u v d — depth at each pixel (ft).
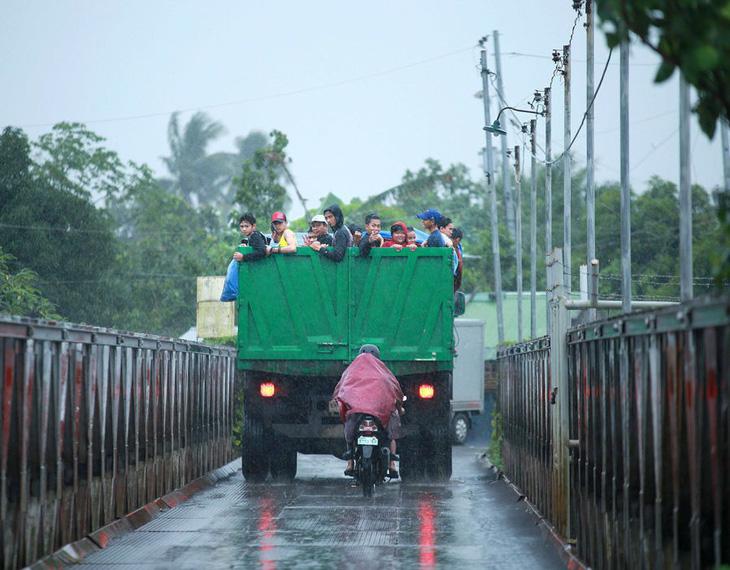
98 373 76.84
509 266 383.65
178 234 442.91
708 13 38.47
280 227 121.39
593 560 65.21
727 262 41.19
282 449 125.80
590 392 67.10
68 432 69.62
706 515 40.22
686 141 55.93
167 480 104.12
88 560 69.67
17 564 58.59
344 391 108.37
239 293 118.11
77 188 355.15
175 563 69.15
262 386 120.98
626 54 85.46
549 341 87.76
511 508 100.73
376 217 115.55
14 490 58.08
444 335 116.88
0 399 54.85
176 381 109.19
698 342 40.86
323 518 92.63
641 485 50.26
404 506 101.86
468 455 208.44
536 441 98.27
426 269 116.88
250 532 83.87
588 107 118.73
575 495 73.46
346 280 117.19
